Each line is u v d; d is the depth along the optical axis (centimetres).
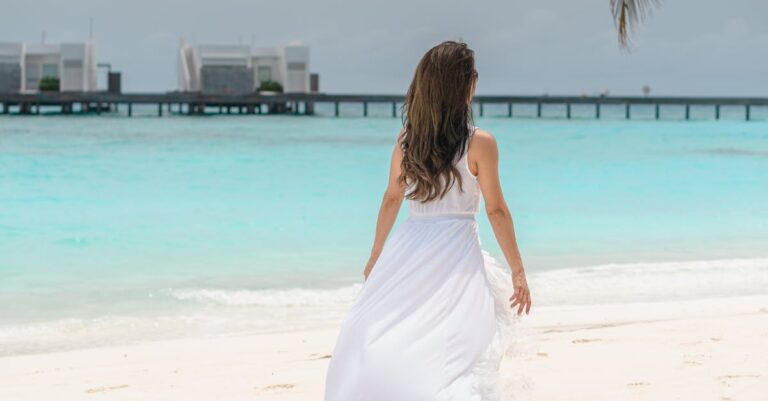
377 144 3566
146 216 1444
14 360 596
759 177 2208
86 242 1180
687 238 1235
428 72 307
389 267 315
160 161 2606
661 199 1731
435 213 318
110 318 756
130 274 970
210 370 548
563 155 3020
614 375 496
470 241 317
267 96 6419
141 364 573
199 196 1741
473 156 312
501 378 307
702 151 3238
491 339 310
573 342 590
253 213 1489
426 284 309
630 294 856
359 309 314
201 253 1105
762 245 1173
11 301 831
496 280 321
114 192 1783
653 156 2973
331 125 5328
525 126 5500
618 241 1204
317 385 501
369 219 1424
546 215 1480
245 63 6706
